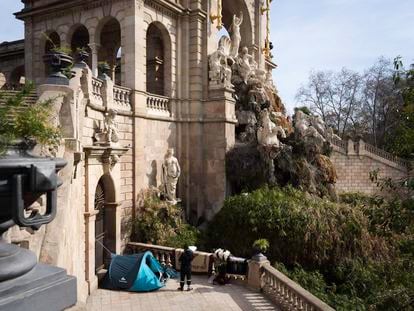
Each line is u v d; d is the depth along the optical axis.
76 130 11.51
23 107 5.48
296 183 24.12
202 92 24.45
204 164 24.25
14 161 2.24
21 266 2.24
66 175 9.89
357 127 56.03
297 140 25.64
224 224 20.95
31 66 25.30
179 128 23.80
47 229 8.47
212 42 25.11
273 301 13.82
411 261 11.83
